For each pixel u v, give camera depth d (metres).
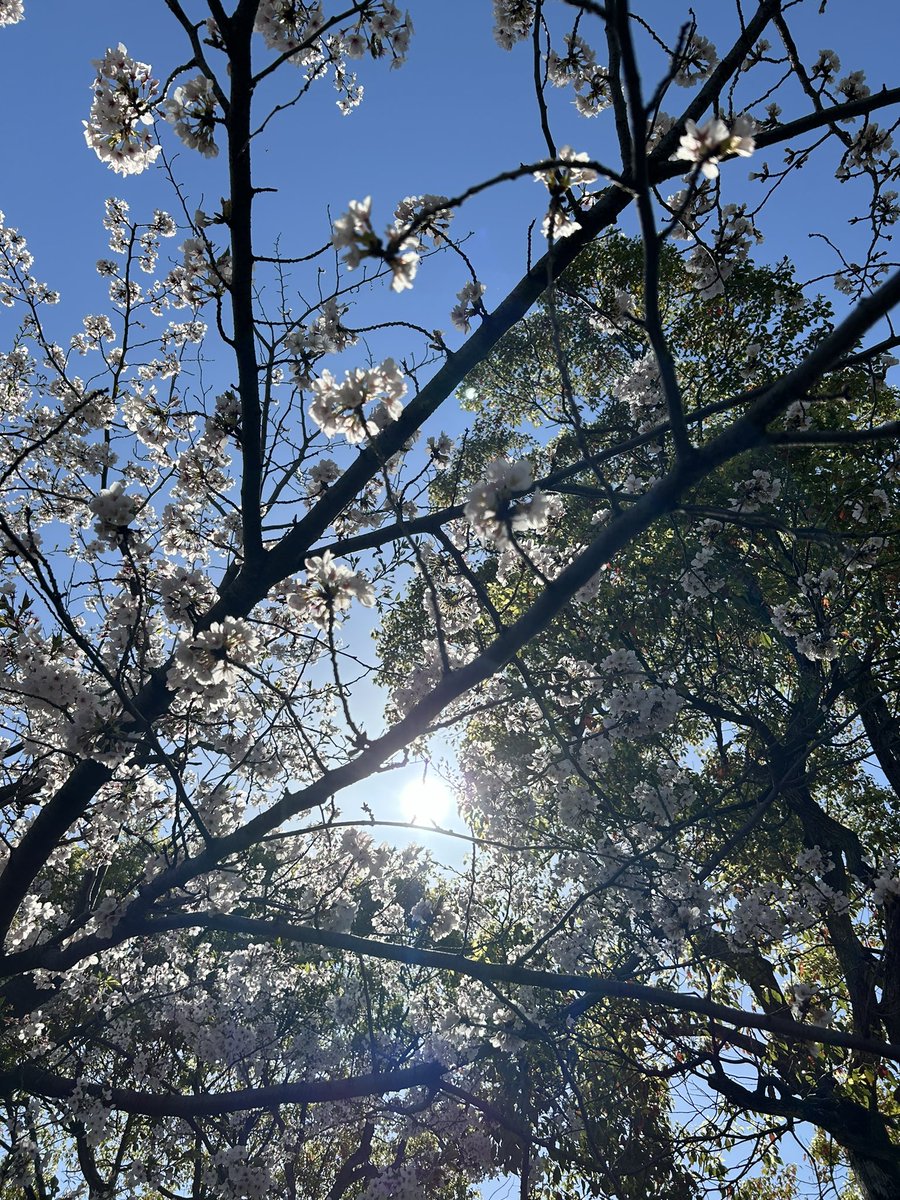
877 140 4.55
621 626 7.79
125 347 6.38
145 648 4.61
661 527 8.98
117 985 7.29
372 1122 8.49
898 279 1.74
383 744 3.14
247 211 3.60
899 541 7.05
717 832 8.26
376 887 7.10
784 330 9.95
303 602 2.86
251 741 5.33
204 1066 8.07
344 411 2.67
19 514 6.87
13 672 4.29
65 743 4.18
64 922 6.30
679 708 4.88
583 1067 7.64
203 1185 6.52
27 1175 6.14
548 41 3.43
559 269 4.33
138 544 3.78
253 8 3.24
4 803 5.61
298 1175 9.41
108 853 5.86
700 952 6.30
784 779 5.42
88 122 3.80
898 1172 7.91
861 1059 7.54
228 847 4.12
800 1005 6.76
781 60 4.15
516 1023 6.19
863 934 9.32
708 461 2.15
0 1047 5.62
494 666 2.80
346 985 8.25
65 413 7.01
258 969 7.33
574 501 9.16
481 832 6.75
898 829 9.86
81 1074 6.91
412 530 4.88
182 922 4.86
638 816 6.43
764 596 9.09
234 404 5.25
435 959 4.36
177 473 5.98
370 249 1.87
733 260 4.53
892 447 8.47
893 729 9.36
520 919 7.65
